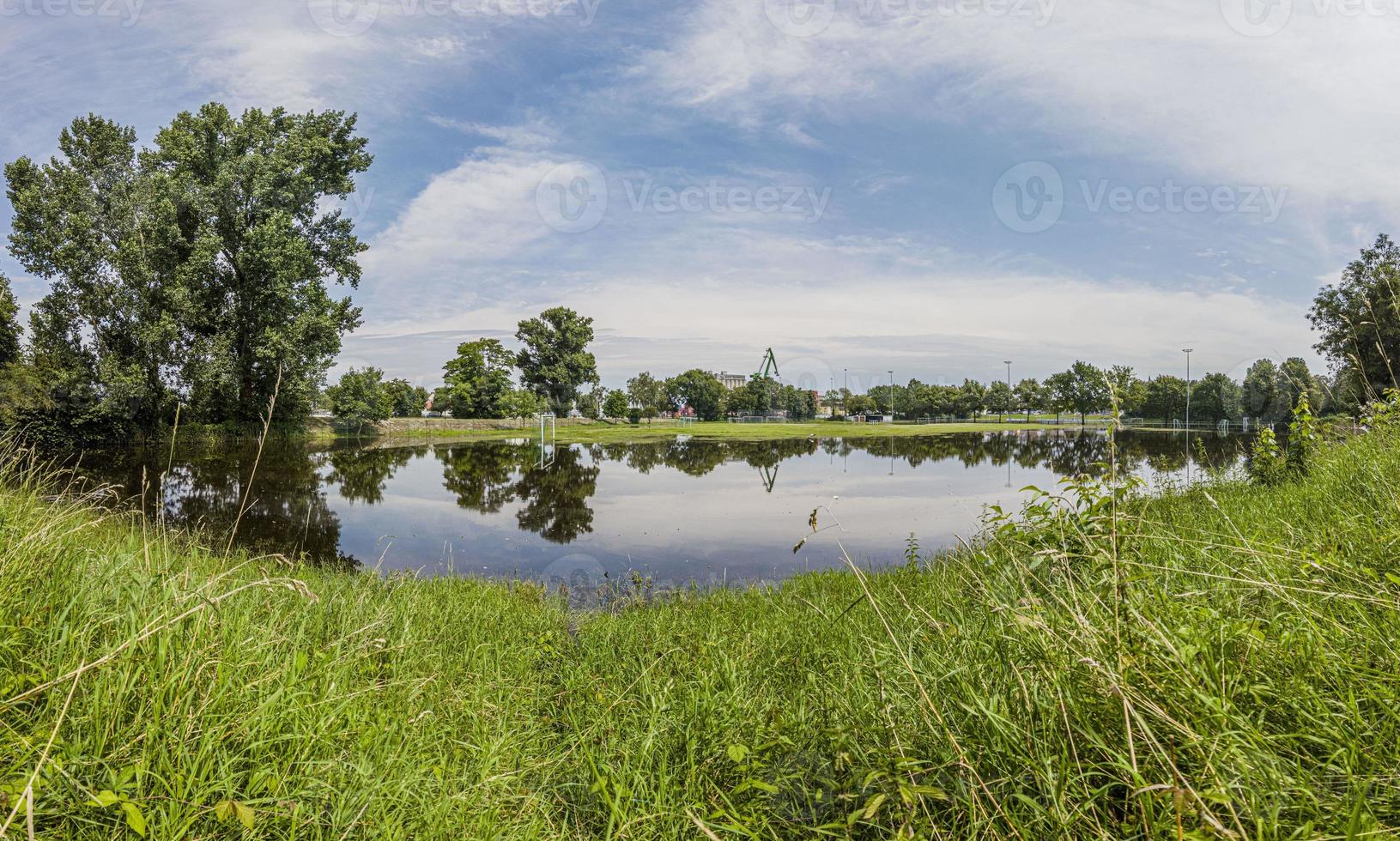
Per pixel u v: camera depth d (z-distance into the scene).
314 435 36.03
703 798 2.39
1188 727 1.51
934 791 1.70
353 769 2.07
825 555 9.73
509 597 6.78
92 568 2.85
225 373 27.08
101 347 26.73
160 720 1.81
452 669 3.81
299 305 28.47
